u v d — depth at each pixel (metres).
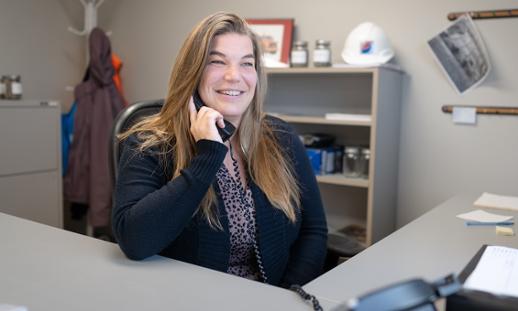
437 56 2.74
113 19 3.85
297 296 0.98
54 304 0.91
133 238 1.14
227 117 1.40
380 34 2.73
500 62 2.60
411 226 1.58
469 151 2.72
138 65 3.78
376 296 0.55
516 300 0.72
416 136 2.85
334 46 3.04
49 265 1.11
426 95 2.80
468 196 2.09
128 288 1.00
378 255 1.27
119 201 1.25
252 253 1.41
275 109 3.28
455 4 2.69
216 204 1.32
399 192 2.93
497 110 2.61
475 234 1.49
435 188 2.83
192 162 1.21
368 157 2.76
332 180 2.73
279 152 1.53
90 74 3.43
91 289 0.99
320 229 1.57
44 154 3.10
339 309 0.53
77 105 3.40
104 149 3.37
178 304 0.92
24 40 3.46
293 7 3.15
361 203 3.06
